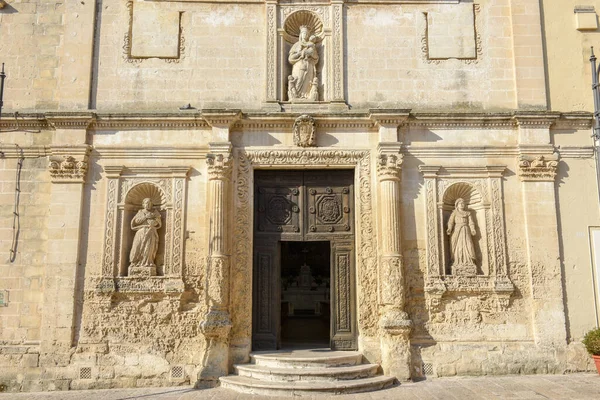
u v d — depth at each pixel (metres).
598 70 13.87
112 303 13.80
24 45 15.05
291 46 15.61
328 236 14.73
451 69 15.10
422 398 11.59
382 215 14.17
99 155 14.49
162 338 13.70
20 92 14.82
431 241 14.20
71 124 14.36
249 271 14.16
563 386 12.30
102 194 14.31
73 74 14.79
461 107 14.93
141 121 14.52
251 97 14.92
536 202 14.34
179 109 14.77
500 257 14.09
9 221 14.20
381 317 13.83
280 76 15.12
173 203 14.27
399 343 13.51
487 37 15.27
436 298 13.91
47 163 14.50
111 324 13.70
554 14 15.46
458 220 14.33
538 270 14.05
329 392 12.10
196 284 13.99
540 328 13.80
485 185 14.52
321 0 15.38
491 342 13.80
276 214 14.84
